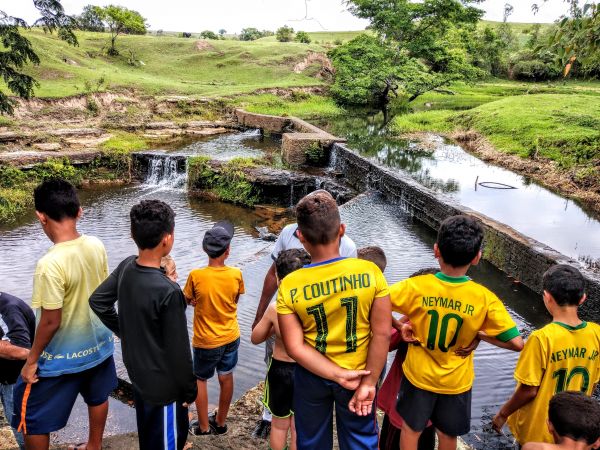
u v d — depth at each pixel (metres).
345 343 2.05
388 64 34.06
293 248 2.91
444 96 38.12
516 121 21.34
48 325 2.51
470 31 39.88
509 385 4.95
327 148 18.81
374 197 13.48
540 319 6.85
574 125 19.52
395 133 24.48
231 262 10.67
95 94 26.86
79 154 18.38
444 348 2.46
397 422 2.71
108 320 2.52
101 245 2.76
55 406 2.72
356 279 2.04
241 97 32.38
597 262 8.37
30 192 15.72
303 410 2.18
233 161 17.02
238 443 3.43
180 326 2.39
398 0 35.72
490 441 4.12
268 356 3.40
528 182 15.19
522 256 7.87
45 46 33.72
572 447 2.16
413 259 8.90
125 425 4.64
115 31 55.00
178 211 14.80
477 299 2.40
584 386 2.73
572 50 5.95
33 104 23.59
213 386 5.00
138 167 18.84
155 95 30.34
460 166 17.53
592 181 14.05
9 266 10.72
